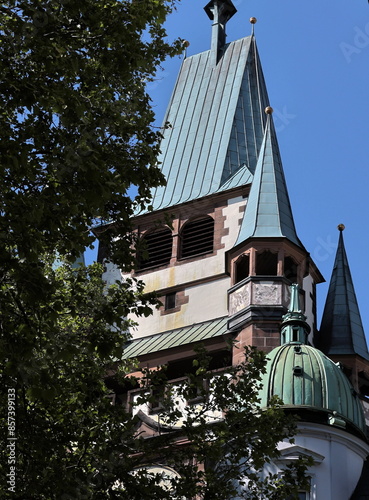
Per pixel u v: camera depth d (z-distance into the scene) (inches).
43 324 1401.3
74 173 1391.5
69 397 1579.7
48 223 1379.2
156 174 1523.1
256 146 3125.0
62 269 1860.2
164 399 1632.6
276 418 1599.4
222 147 3105.3
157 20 1576.0
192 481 1526.8
